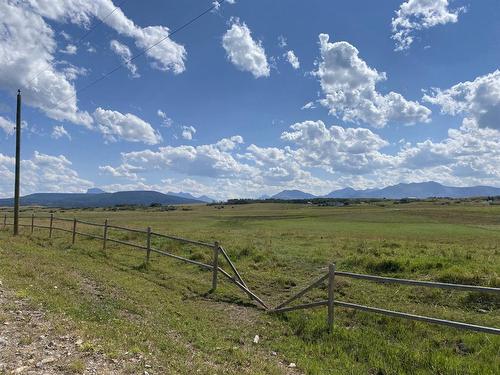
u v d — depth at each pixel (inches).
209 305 470.3
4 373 212.4
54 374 216.8
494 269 504.1
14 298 374.0
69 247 871.1
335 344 337.4
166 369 243.3
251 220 2874.0
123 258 737.6
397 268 568.1
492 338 326.3
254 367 275.6
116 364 238.2
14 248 796.6
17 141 1229.7
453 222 2630.4
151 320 369.7
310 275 590.6
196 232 1316.4
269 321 407.5
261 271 628.1
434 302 436.5
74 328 298.4
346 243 929.5
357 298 465.1
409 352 309.0
